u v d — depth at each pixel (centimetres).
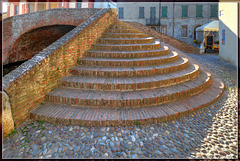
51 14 956
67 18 929
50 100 345
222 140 243
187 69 509
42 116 293
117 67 454
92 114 295
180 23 2181
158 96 337
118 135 251
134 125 280
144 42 648
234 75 648
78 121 279
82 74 426
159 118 289
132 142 236
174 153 215
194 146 230
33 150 221
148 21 2186
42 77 337
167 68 455
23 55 1295
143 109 316
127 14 2195
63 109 314
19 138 246
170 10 2175
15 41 1101
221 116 319
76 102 327
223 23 966
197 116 317
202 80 460
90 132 261
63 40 428
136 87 369
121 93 354
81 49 500
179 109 320
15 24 1065
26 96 297
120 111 307
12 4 1978
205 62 912
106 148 223
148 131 265
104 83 365
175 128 275
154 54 550
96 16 636
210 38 1455
